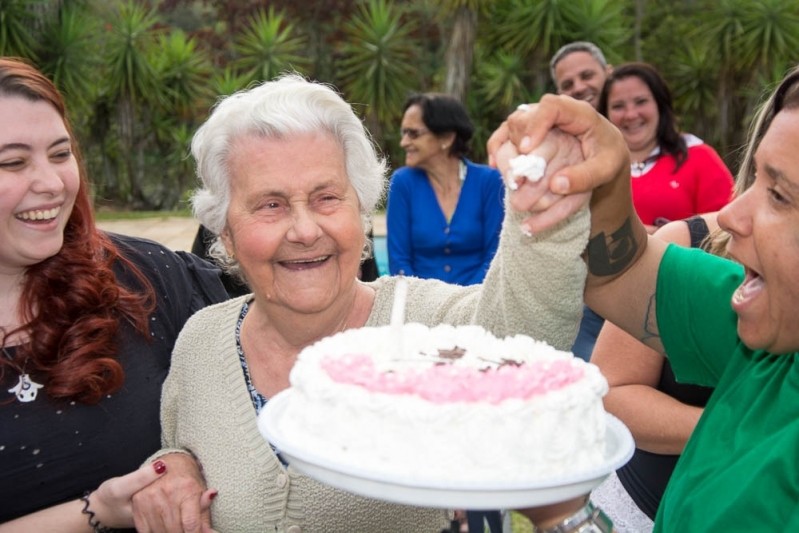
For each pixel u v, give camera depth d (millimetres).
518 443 1290
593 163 1377
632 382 2189
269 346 2016
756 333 1355
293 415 1455
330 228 1817
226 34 30500
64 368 1989
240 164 1829
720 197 4512
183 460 1957
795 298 1274
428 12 27125
